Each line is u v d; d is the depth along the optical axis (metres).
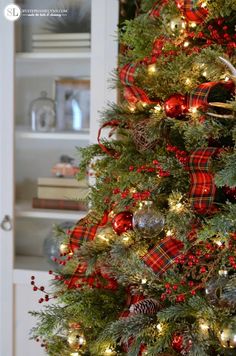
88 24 2.32
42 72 2.42
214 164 1.44
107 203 1.73
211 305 1.42
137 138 1.59
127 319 1.53
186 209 1.47
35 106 2.44
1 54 2.37
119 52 2.24
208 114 1.44
